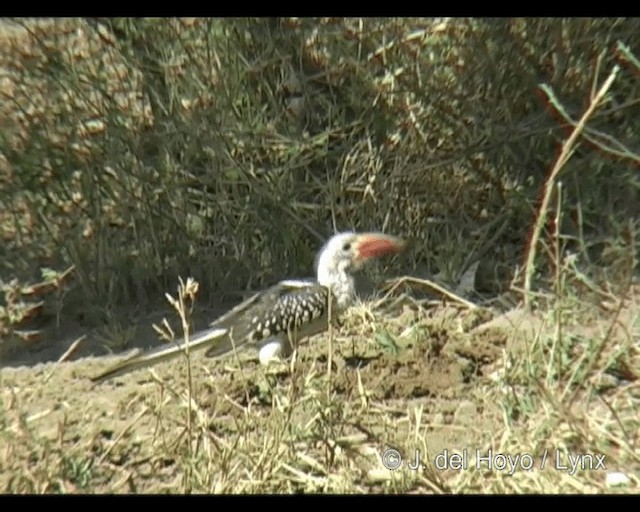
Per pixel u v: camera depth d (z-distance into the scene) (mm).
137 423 10141
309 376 9977
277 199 12672
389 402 10375
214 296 12508
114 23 12531
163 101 12664
